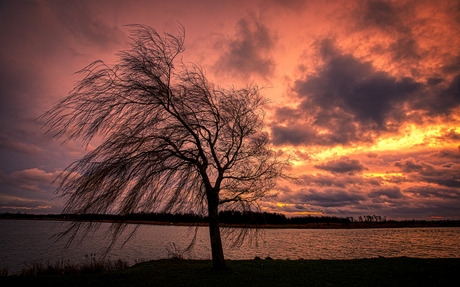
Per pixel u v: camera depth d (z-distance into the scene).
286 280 9.41
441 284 8.92
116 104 8.49
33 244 40.25
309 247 38.47
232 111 11.88
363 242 50.06
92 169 7.76
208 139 11.44
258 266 12.57
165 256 27.86
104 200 7.75
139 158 8.81
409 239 59.06
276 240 52.28
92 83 8.25
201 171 10.82
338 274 10.48
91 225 7.60
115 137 8.27
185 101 10.60
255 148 12.23
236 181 11.39
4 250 33.47
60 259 26.45
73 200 7.40
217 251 10.88
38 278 10.20
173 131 10.30
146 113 9.24
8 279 9.95
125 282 9.55
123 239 47.56
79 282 9.58
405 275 10.25
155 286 8.85
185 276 10.13
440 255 29.95
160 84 9.62
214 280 9.35
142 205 8.82
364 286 8.62
